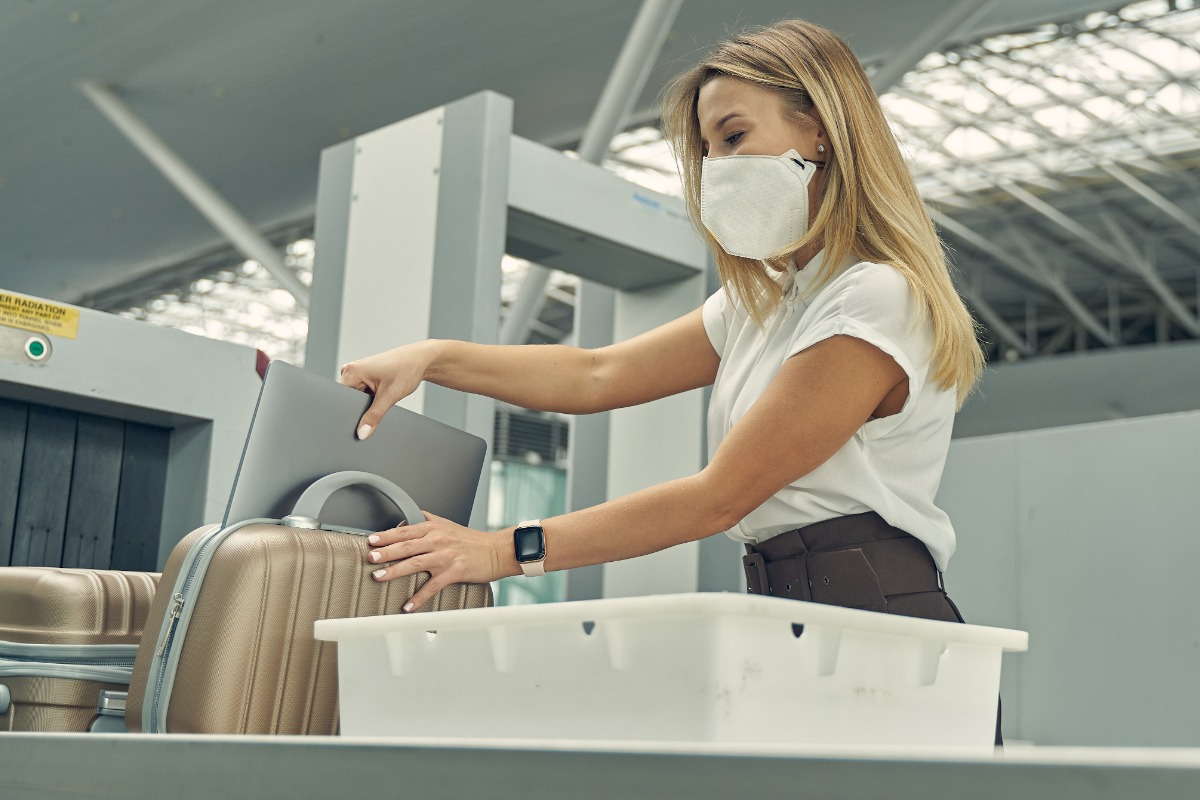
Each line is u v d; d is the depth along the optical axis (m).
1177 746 3.30
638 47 6.41
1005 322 18.98
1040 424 14.01
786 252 1.10
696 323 1.35
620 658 0.72
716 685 0.68
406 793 0.59
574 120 9.77
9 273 12.90
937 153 14.76
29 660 1.14
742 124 1.13
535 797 0.55
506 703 0.77
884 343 0.99
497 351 1.31
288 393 1.02
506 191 2.61
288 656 0.94
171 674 0.91
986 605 3.80
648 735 0.70
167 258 13.09
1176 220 15.59
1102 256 16.78
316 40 7.76
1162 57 12.47
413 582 1.04
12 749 0.77
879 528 1.04
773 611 0.70
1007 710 3.67
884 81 8.09
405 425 1.14
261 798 0.64
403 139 2.78
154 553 1.87
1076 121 13.78
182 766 0.68
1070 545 3.63
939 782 0.47
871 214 1.10
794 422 0.98
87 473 1.79
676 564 2.91
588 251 2.91
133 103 8.87
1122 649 3.46
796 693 0.73
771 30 1.16
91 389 1.69
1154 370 13.38
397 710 0.83
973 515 3.89
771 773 0.50
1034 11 11.27
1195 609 3.33
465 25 7.50
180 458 1.88
